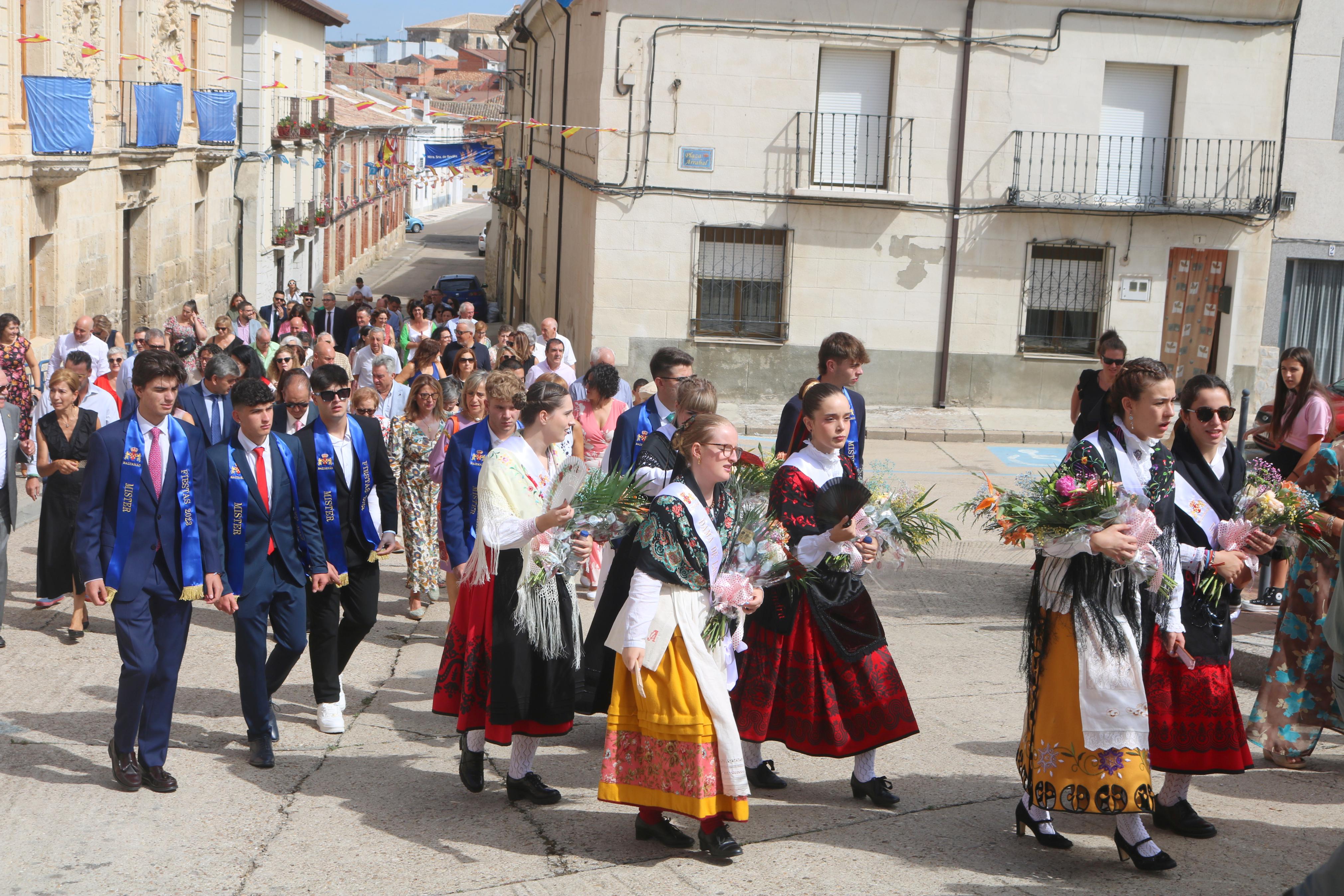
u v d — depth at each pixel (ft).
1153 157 64.95
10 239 53.67
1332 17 63.72
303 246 122.62
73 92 57.62
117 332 46.03
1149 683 15.33
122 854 15.29
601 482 16.07
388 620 28.25
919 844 15.75
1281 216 65.10
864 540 16.12
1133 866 15.08
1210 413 15.83
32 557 32.60
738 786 14.73
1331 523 18.35
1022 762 15.38
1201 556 15.34
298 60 119.85
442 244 223.51
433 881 14.58
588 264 66.18
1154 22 63.16
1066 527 14.39
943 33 62.69
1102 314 65.36
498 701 16.39
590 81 67.00
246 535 18.67
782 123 63.05
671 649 14.82
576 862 15.16
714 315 64.85
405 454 28.04
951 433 60.85
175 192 81.97
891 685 16.47
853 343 20.52
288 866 14.99
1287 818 16.80
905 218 63.98
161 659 17.58
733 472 16.65
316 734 20.49
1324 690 18.54
